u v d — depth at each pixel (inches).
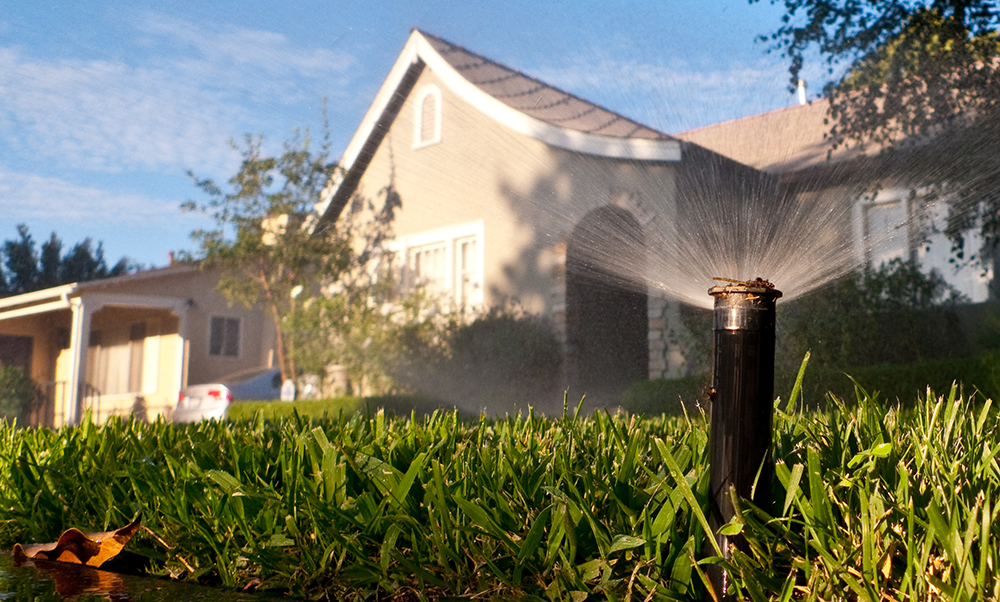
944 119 262.5
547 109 385.1
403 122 492.4
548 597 56.7
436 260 481.4
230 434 101.0
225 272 587.2
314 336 481.1
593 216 362.3
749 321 53.3
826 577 50.3
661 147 280.4
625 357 395.2
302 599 63.6
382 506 64.0
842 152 252.7
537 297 411.2
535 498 66.9
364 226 522.9
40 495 87.6
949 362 251.3
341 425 99.5
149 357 700.7
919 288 323.9
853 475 58.4
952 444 67.9
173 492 75.9
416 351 436.1
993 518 47.3
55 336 787.4
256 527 69.6
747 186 128.7
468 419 164.2
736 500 51.1
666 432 114.0
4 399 679.7
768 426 53.1
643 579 53.8
